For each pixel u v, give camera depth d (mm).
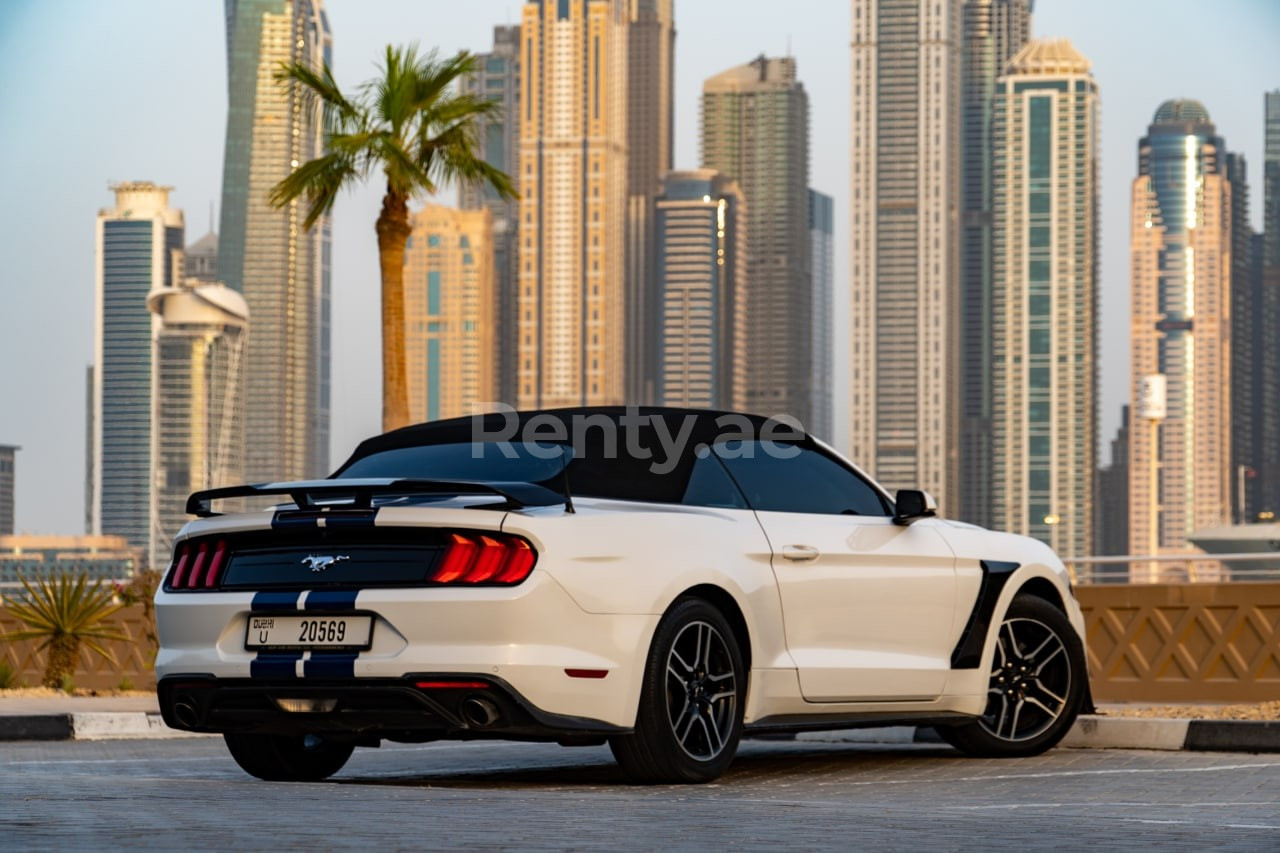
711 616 8344
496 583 7688
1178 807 7457
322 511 8031
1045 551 10523
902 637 9445
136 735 14117
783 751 11289
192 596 8312
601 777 9312
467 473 8570
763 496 8984
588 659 7812
